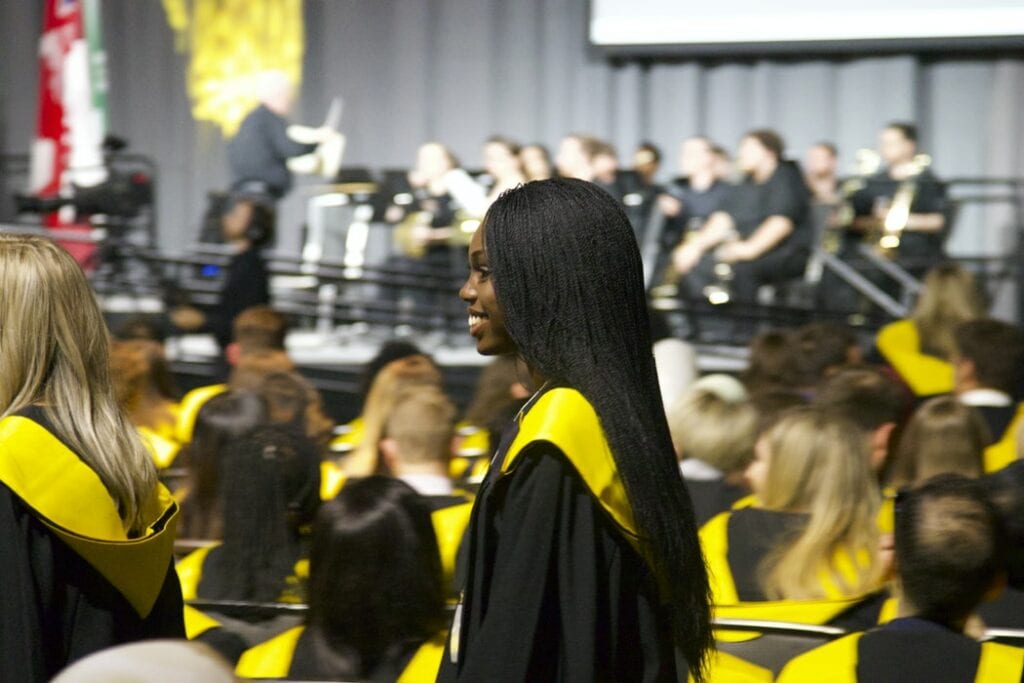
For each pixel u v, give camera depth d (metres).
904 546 3.13
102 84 15.87
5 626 2.58
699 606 2.35
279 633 3.55
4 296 2.70
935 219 12.18
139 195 13.09
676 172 16.42
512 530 2.26
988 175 15.92
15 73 17.34
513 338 2.39
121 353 5.74
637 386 2.35
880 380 5.05
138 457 2.75
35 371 2.70
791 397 5.39
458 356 11.74
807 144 16.16
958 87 15.98
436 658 3.24
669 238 12.12
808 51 15.91
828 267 12.20
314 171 14.20
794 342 6.65
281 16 17.09
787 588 3.76
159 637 2.78
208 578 3.83
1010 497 3.60
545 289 2.35
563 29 16.58
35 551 2.63
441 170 12.55
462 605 2.32
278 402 5.47
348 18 16.97
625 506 2.29
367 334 13.11
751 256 11.38
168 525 2.77
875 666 3.04
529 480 2.26
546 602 2.26
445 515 4.06
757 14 15.82
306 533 3.88
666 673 2.32
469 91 16.81
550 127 16.69
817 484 3.80
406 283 11.87
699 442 4.91
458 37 16.81
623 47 16.08
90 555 2.62
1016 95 15.81
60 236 12.35
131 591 2.70
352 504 3.28
